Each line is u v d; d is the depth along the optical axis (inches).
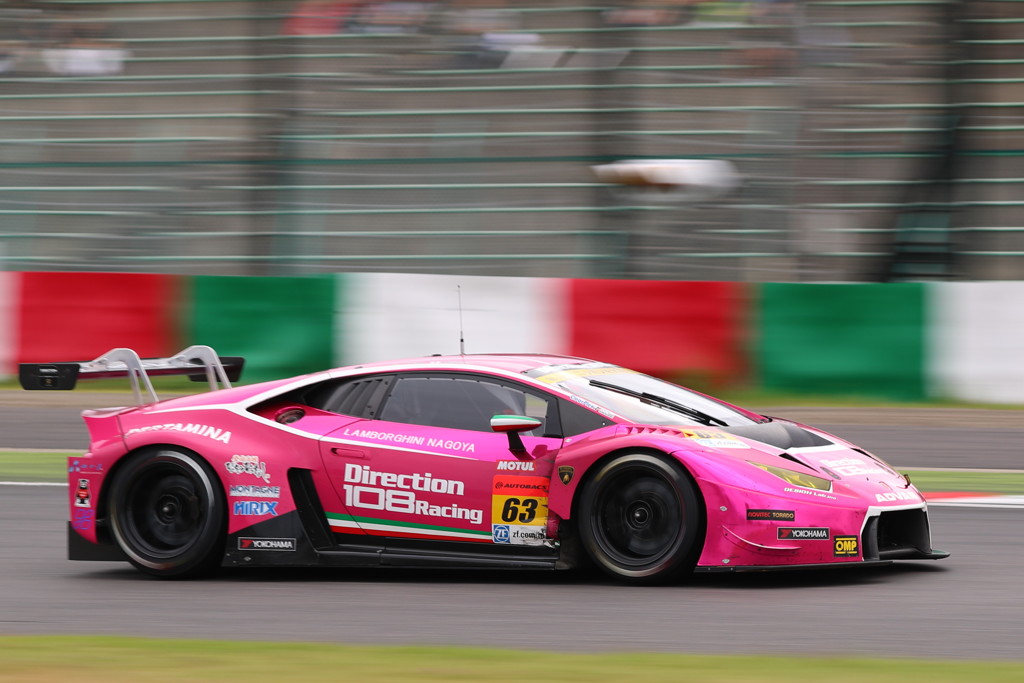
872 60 2086.6
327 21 2250.2
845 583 703.1
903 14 2091.5
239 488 741.3
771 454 695.1
